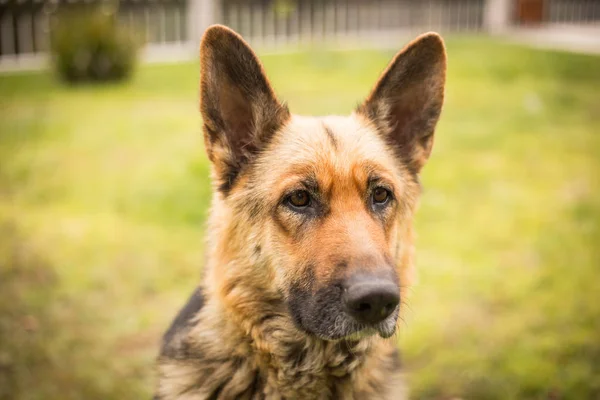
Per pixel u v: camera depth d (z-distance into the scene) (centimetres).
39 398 488
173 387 352
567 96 1551
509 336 559
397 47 2181
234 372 351
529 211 848
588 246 736
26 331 569
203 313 362
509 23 2816
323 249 323
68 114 1289
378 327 318
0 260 690
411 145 397
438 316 593
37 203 861
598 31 2777
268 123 370
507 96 1547
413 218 390
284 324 347
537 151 1123
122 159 1009
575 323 577
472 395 488
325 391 356
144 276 672
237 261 353
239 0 2116
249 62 365
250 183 358
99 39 1579
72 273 672
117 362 534
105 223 802
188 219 813
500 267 692
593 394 482
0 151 1056
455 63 1892
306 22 2303
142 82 1641
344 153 348
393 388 372
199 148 1012
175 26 2111
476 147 1140
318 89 1541
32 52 1838
